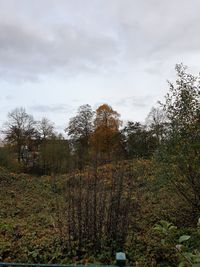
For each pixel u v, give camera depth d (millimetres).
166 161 8875
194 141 8453
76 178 8469
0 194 18500
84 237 7664
